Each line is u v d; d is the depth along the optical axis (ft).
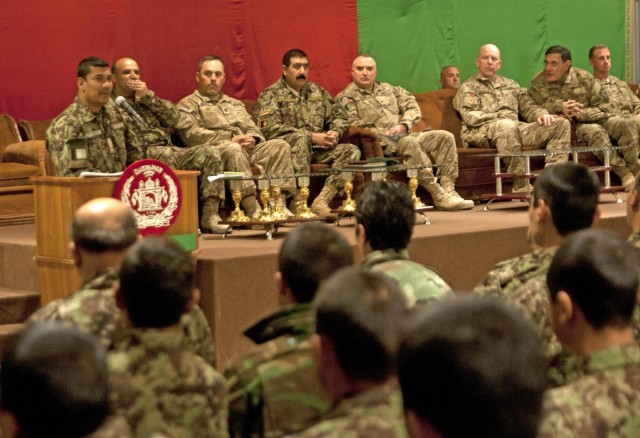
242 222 22.93
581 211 11.09
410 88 36.06
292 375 8.86
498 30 37.96
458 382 4.47
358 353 6.31
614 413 6.56
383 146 29.84
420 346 4.56
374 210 11.95
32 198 26.07
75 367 5.10
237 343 18.93
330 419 6.23
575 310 7.27
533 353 4.56
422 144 29.84
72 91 29.63
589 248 7.25
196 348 11.76
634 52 41.75
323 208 27.14
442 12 36.52
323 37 33.91
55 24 29.22
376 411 6.22
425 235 21.83
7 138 27.71
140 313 9.09
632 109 36.40
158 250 9.15
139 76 27.71
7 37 28.63
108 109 20.84
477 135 32.30
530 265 10.96
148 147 24.88
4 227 25.07
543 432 6.37
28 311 19.77
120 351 9.07
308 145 27.71
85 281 11.64
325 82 34.09
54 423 5.05
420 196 29.89
